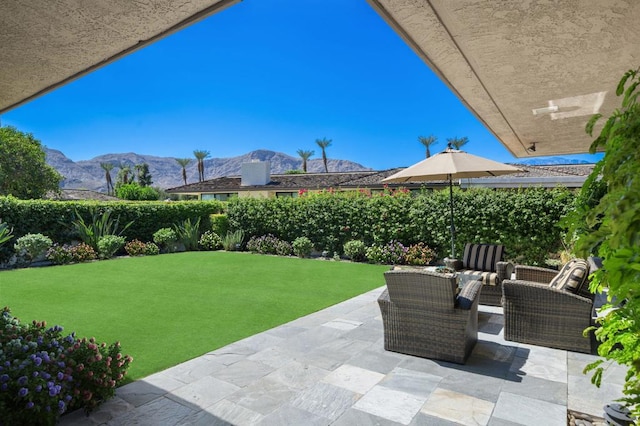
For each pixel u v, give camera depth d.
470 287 4.51
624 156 1.06
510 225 10.47
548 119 5.38
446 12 2.61
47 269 10.62
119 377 3.43
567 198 9.66
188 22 2.48
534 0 2.44
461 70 3.67
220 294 7.62
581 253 1.06
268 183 31.14
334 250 13.41
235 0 2.25
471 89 4.19
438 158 7.20
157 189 56.59
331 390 3.55
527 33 2.90
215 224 15.96
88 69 3.23
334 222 13.42
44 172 30.83
